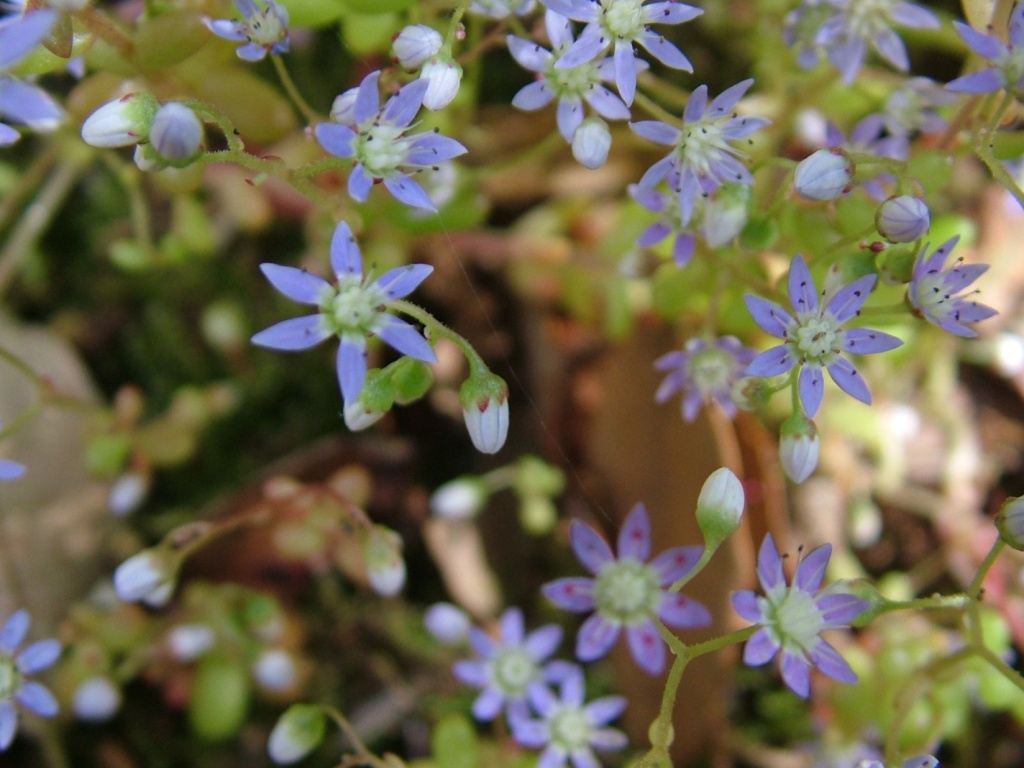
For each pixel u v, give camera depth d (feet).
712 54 0.37
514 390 0.36
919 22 0.28
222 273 0.37
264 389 0.36
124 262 0.33
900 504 0.36
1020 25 0.24
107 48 0.26
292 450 0.36
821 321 0.24
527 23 0.30
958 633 0.32
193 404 0.34
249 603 0.31
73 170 0.33
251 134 0.27
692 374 0.27
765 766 0.33
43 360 0.35
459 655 0.33
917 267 0.24
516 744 0.31
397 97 0.23
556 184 0.36
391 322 0.23
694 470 0.32
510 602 0.34
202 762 0.33
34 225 0.33
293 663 0.32
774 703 0.33
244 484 0.35
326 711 0.28
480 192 0.33
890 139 0.28
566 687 0.29
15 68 0.24
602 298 0.33
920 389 0.36
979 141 0.25
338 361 0.23
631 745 0.32
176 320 0.37
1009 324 0.37
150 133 0.22
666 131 0.25
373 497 0.35
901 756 0.26
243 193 0.35
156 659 0.32
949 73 0.37
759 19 0.35
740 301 0.30
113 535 0.34
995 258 0.37
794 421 0.24
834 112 0.33
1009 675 0.25
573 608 0.27
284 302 0.37
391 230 0.32
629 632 0.27
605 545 0.27
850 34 0.28
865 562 0.36
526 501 0.34
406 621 0.34
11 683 0.25
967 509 0.36
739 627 0.31
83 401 0.35
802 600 0.24
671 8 0.24
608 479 0.33
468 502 0.34
